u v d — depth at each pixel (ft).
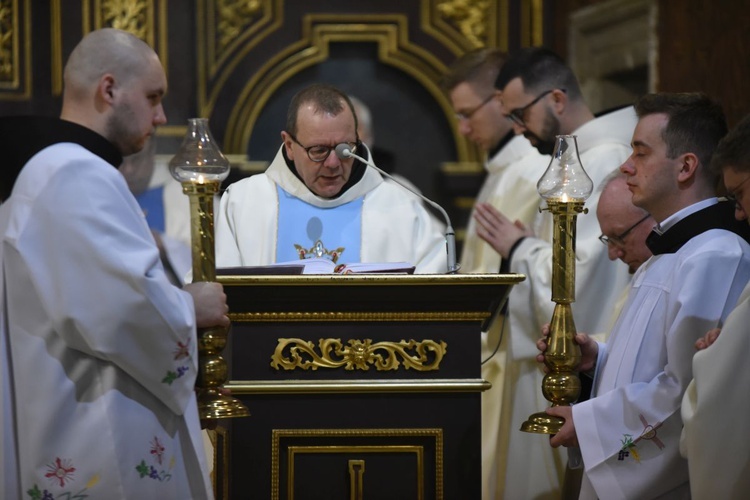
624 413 25.32
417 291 25.58
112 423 23.49
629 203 29.07
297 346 25.85
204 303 24.26
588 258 35.91
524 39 64.34
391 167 64.59
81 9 60.13
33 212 23.18
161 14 61.26
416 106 65.36
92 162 23.56
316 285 25.13
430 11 64.18
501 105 39.73
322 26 63.62
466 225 65.21
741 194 23.20
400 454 26.02
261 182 33.88
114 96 24.62
